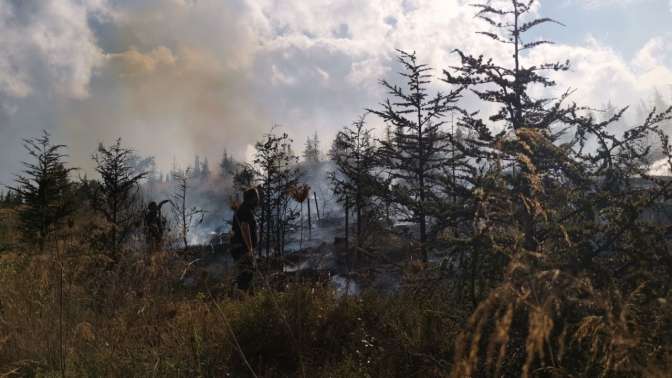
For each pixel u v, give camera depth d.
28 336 3.56
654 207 2.17
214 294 4.54
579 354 1.87
